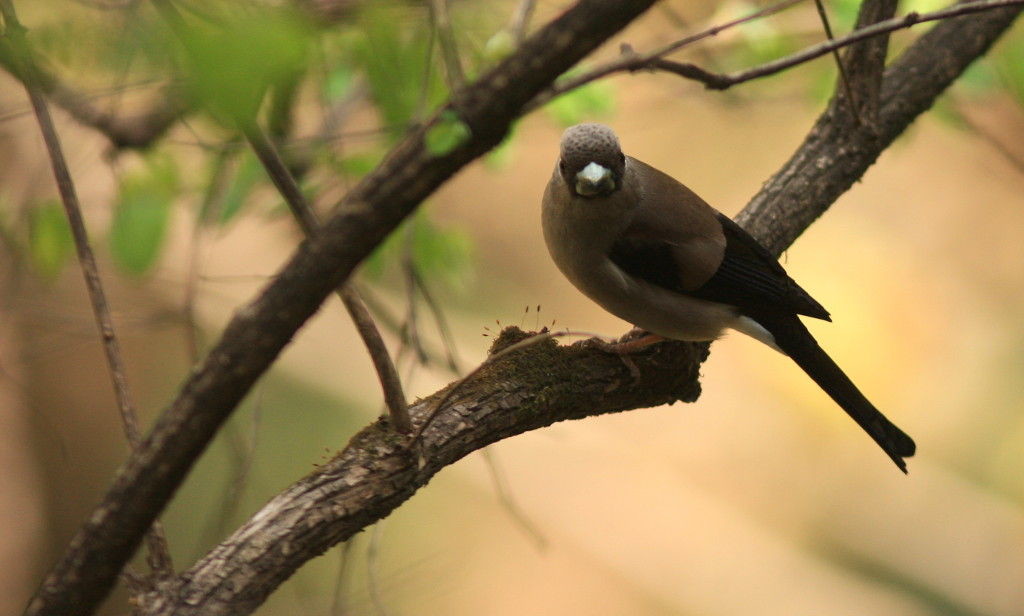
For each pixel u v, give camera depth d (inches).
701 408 772.0
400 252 386.0
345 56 319.9
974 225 778.8
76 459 612.7
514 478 704.4
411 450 237.6
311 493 229.5
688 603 699.4
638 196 330.3
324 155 347.6
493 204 801.6
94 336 418.3
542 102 216.8
